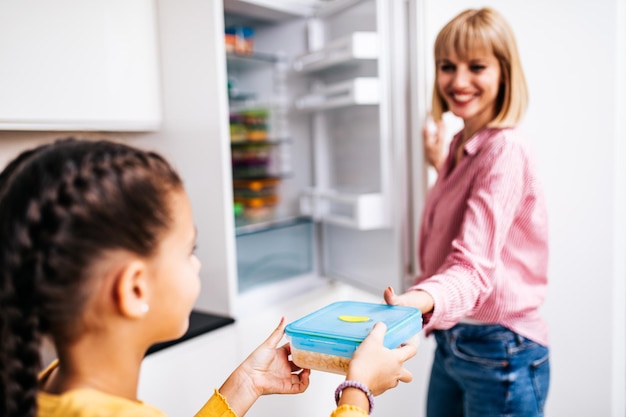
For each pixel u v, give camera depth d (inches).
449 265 41.0
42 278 17.7
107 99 57.6
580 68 63.5
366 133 66.0
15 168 19.6
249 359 29.2
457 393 53.1
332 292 71.9
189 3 57.3
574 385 69.5
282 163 75.4
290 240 71.8
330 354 26.8
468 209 43.0
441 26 63.2
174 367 52.3
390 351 25.6
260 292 66.1
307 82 76.3
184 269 21.5
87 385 19.5
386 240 62.5
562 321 69.2
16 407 18.1
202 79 57.2
